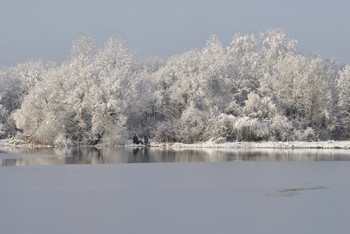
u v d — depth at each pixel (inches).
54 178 2126.0
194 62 4744.1
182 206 1552.7
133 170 2391.7
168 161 2792.8
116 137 3964.1
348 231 1273.4
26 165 2596.0
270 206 1545.3
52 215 1439.5
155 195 1733.5
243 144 3941.9
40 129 3978.8
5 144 4234.7
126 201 1631.4
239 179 2087.8
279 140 4042.8
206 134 4067.4
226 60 4724.4
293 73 4394.7
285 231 1273.4
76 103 4052.7
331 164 2608.3
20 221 1373.0
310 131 4084.6
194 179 2094.0
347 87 4478.3
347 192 1774.1
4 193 1770.4
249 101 4232.3
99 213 1461.6
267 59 5088.6
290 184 1951.3
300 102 4303.6
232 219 1387.8
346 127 4375.0
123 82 4217.5
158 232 1264.8
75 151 3560.5
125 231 1273.4
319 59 4527.6
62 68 4338.1
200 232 1263.5
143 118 4372.5
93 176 2185.0
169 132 4143.7
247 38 5374.0
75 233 1261.1
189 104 4242.1
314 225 1323.8
